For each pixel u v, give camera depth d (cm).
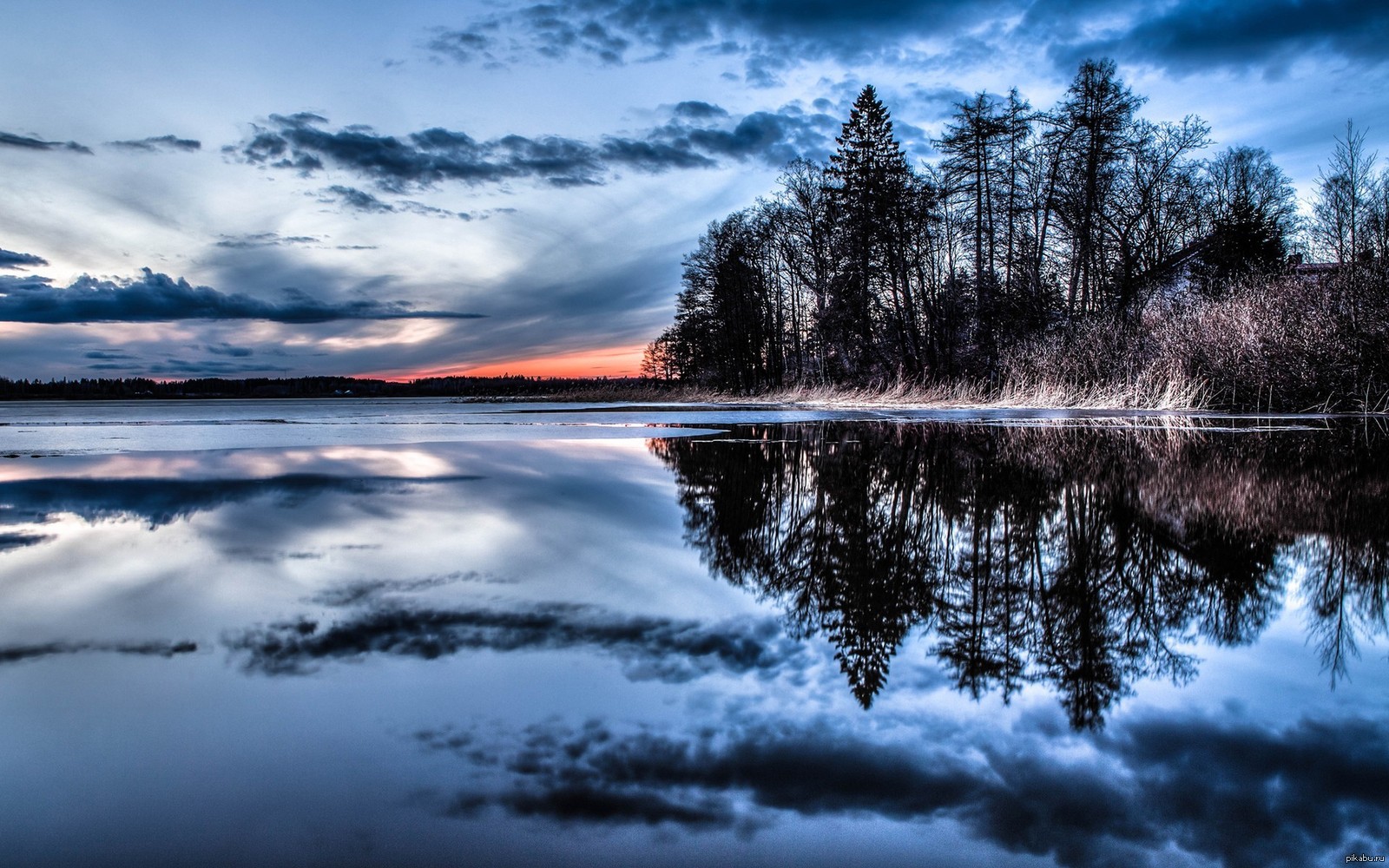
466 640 249
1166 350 1909
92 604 287
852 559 372
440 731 181
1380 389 1559
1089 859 131
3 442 1019
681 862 132
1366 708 197
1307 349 1617
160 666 223
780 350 4834
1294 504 524
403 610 282
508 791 154
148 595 301
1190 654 240
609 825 143
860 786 158
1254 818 147
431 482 638
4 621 265
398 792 154
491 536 421
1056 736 181
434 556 373
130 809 146
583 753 171
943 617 278
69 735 177
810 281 4081
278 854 132
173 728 181
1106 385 2019
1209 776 162
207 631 256
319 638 250
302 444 998
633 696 203
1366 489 593
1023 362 2317
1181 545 401
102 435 1148
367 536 421
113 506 513
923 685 214
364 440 1060
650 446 987
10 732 178
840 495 577
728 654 237
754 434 1198
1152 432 1166
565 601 296
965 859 134
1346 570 344
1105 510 509
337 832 139
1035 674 220
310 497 554
